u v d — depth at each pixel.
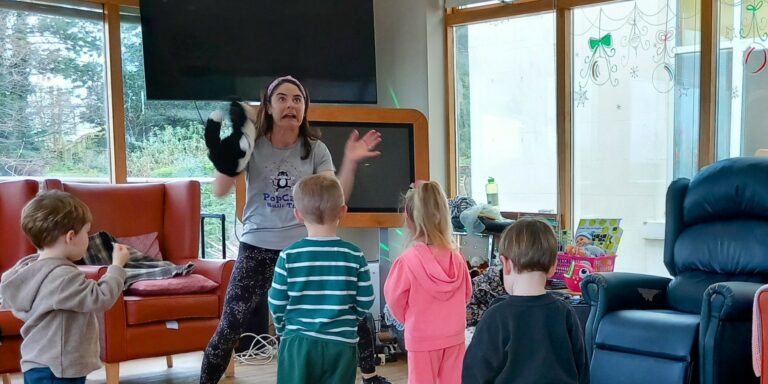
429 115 4.78
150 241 4.07
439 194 2.68
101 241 3.82
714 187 3.33
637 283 3.26
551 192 4.52
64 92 4.36
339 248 2.36
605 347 3.04
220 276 3.65
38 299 2.24
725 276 3.21
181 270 3.66
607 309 3.13
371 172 4.28
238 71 4.35
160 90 4.23
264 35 4.41
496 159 4.75
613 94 4.24
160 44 4.22
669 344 2.83
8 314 3.14
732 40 3.86
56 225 2.28
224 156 2.74
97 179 4.49
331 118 4.24
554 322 1.93
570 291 3.74
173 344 3.48
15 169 4.20
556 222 4.23
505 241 2.03
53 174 4.33
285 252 2.35
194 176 4.81
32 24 4.23
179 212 4.15
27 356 2.25
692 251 3.34
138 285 3.47
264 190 2.87
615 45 4.21
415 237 2.67
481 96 4.79
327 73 4.52
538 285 1.99
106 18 4.45
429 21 4.77
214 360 2.88
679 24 3.97
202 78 4.29
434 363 2.58
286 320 2.35
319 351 2.28
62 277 2.24
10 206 3.73
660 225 4.10
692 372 2.81
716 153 3.94
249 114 2.84
